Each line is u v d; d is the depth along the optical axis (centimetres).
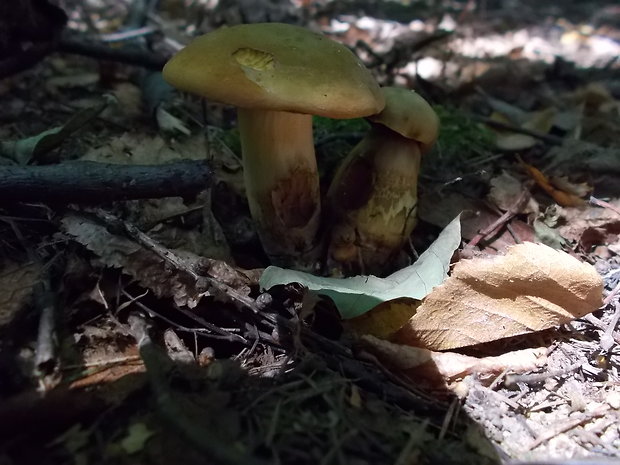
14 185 16
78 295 15
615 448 14
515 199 23
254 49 15
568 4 71
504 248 21
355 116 15
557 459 13
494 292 16
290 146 18
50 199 17
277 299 17
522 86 38
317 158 24
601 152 27
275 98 14
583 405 15
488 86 37
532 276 16
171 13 49
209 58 15
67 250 16
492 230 22
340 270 19
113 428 12
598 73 42
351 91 15
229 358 16
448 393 15
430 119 18
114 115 27
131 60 30
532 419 15
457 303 16
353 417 13
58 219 17
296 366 15
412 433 13
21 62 25
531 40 52
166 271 16
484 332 16
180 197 20
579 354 17
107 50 29
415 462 13
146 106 28
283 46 15
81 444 12
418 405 14
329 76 15
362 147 19
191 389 14
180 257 17
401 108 18
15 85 28
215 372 14
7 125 24
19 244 17
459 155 26
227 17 46
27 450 12
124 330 15
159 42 36
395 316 17
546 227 22
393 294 16
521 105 35
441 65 40
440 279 17
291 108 14
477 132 28
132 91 30
